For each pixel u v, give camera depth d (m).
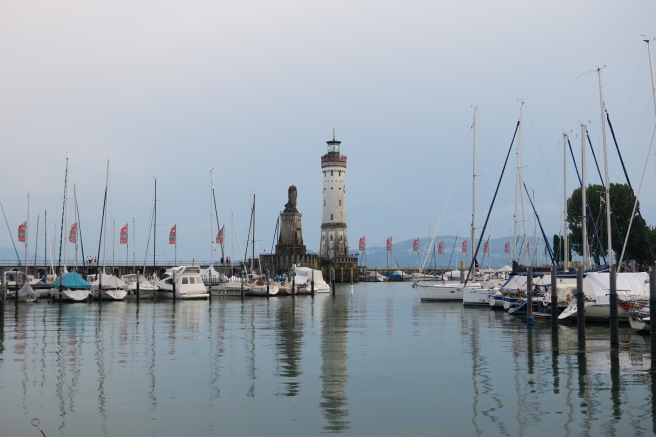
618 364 37.78
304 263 189.38
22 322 62.94
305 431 25.28
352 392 31.19
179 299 97.06
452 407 28.47
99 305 85.69
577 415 27.20
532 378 34.09
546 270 70.75
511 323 60.53
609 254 66.56
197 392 31.20
